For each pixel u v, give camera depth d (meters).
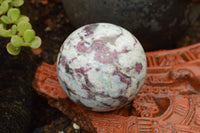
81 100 0.27
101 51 0.26
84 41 0.26
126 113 0.30
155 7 0.31
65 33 0.35
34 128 0.30
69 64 0.26
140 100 0.31
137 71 0.27
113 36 0.27
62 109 0.31
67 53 0.27
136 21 0.32
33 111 0.31
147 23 0.32
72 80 0.26
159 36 0.33
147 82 0.32
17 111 0.29
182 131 0.28
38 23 0.35
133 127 0.29
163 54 0.34
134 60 0.26
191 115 0.29
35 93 0.31
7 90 0.30
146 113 0.30
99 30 0.27
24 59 0.32
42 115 0.31
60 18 0.38
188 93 0.32
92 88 0.26
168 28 0.33
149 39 0.33
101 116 0.29
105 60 0.26
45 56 0.34
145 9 0.31
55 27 0.37
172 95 0.31
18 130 0.28
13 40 0.28
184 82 0.32
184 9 0.33
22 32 0.29
